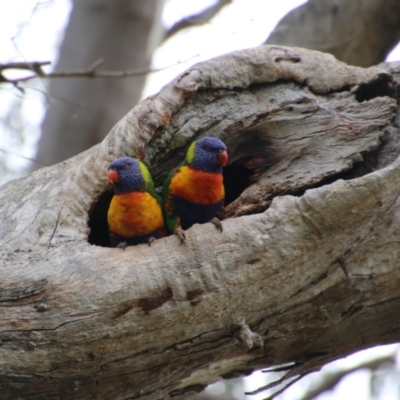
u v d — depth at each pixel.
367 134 9.22
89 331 7.41
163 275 7.66
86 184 8.60
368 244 8.59
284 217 7.88
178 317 7.64
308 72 9.72
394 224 8.63
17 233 8.17
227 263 7.77
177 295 7.64
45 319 7.36
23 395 7.48
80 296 7.47
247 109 9.55
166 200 9.52
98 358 7.50
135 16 16.78
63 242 8.03
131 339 7.55
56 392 7.59
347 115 9.41
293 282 8.08
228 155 9.75
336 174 9.04
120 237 9.24
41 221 8.26
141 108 8.99
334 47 14.76
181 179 9.33
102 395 7.84
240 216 8.68
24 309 7.38
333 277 8.39
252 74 9.57
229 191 10.75
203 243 7.85
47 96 12.41
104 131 16.12
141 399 8.29
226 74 9.45
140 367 7.78
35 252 7.91
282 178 9.17
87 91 16.20
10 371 7.26
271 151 9.51
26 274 7.57
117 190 8.95
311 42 14.78
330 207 7.76
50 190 8.77
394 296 8.86
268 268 7.84
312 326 8.65
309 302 8.43
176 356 7.92
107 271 7.64
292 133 9.46
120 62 16.58
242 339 7.76
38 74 11.81
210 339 7.97
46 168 9.61
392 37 14.82
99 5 16.86
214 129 9.48
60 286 7.50
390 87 9.73
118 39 16.64
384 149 9.30
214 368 8.75
